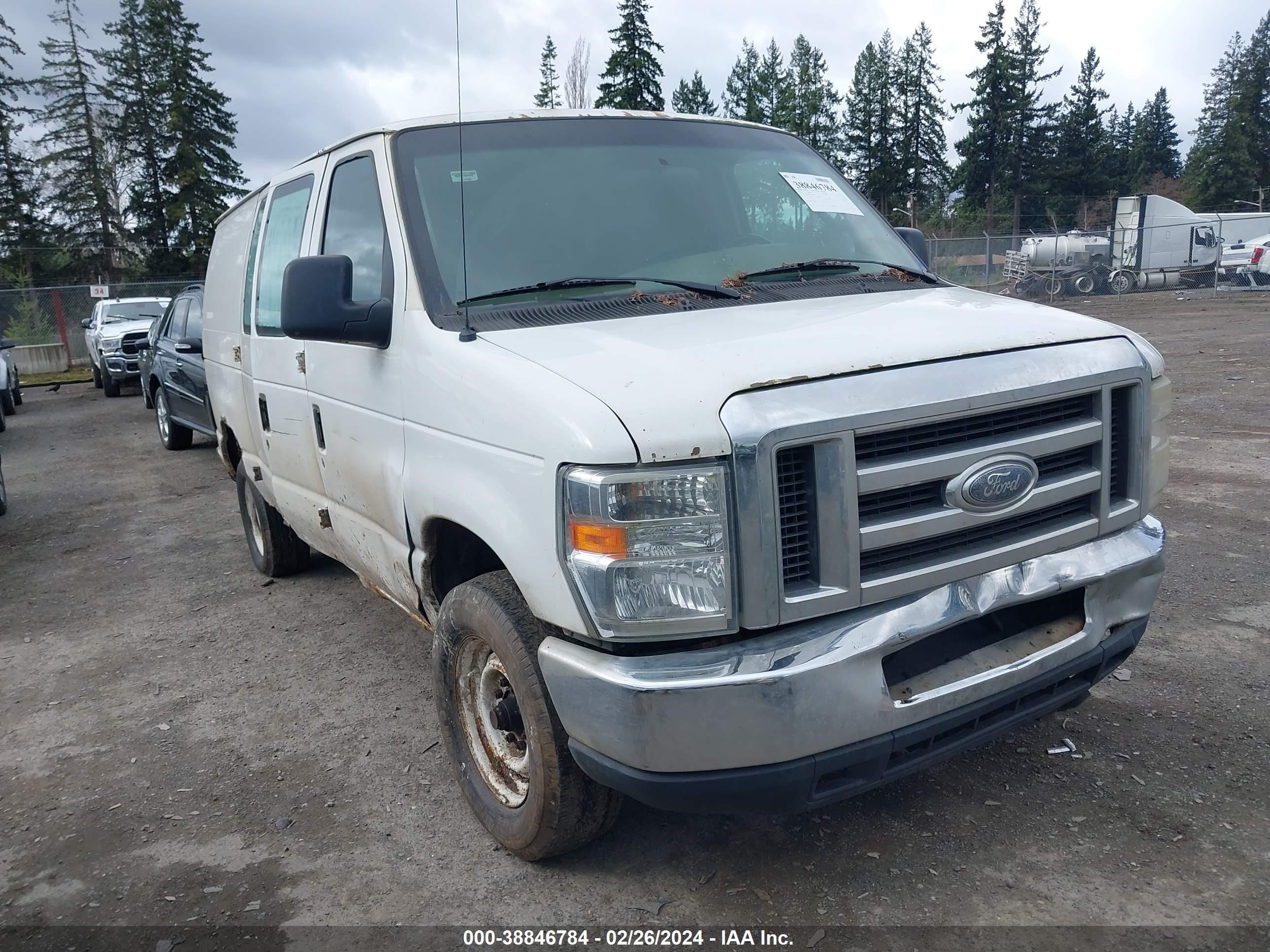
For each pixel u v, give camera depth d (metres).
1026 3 70.88
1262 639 4.43
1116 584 2.93
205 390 10.32
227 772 3.91
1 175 54.25
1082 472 2.84
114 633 5.66
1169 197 83.88
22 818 3.65
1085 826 3.12
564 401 2.47
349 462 3.83
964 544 2.65
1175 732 3.66
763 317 2.98
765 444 2.32
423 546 3.30
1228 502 6.65
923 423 2.49
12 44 53.50
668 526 2.34
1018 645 2.77
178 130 54.47
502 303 3.19
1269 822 3.08
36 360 26.41
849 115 74.00
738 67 76.56
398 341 3.30
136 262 55.62
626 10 43.12
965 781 3.42
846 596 2.43
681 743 2.37
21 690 4.90
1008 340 2.76
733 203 3.82
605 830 2.99
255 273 5.05
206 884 3.16
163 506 9.17
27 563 7.38
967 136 74.69
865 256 3.84
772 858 3.07
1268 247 27.70
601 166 3.70
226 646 5.32
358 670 4.86
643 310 3.12
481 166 3.56
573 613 2.48
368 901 3.02
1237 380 11.64
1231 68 76.00
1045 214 73.69
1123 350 2.95
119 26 54.94
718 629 2.38
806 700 2.37
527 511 2.58
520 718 2.97
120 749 4.17
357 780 3.78
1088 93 76.06
